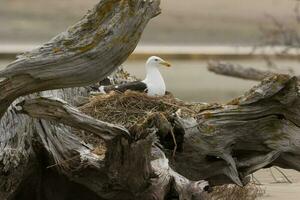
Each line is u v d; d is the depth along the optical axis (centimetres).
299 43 3316
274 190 1666
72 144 1264
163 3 7431
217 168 1327
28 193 1302
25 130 1270
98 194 1256
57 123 1270
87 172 1243
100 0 1120
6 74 1122
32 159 1264
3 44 6384
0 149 1254
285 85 1263
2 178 1248
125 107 1370
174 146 1304
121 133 1166
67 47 1120
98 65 1126
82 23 1123
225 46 6462
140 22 1116
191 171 1328
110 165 1206
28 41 6669
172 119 1302
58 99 1166
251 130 1306
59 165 1248
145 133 1166
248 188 1538
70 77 1128
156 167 1239
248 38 6694
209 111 1304
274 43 3331
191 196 1232
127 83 1570
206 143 1299
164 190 1223
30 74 1123
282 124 1309
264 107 1293
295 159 1328
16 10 7206
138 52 5550
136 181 1210
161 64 1605
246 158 1335
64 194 1304
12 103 1279
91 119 1170
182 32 6894
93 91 1536
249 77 3148
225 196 1488
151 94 1558
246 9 7100
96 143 1309
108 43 1114
